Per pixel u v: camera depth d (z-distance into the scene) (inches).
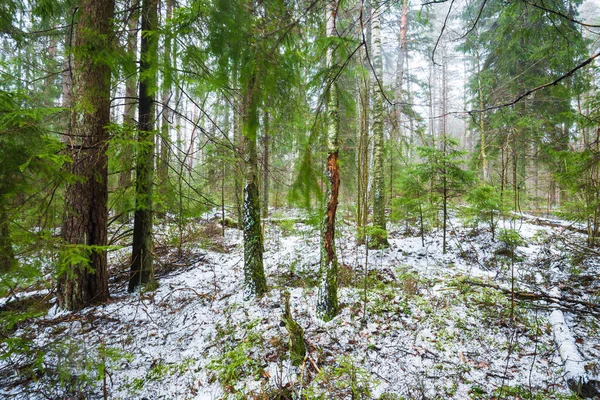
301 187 63.2
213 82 73.4
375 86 265.6
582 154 153.2
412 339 127.1
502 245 238.8
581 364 105.3
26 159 74.0
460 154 239.6
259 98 62.2
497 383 102.3
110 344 133.3
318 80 68.7
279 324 138.8
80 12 142.6
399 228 339.6
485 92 363.3
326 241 143.8
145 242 198.4
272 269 226.7
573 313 141.9
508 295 161.8
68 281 163.2
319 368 111.2
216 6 58.1
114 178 207.5
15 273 77.4
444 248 243.8
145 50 157.3
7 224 73.7
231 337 134.3
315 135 66.6
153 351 129.8
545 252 219.5
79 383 96.1
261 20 63.8
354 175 238.2
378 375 106.6
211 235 332.2
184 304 171.8
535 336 126.3
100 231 170.7
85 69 150.9
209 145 255.6
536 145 297.4
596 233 201.8
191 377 112.4
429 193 259.1
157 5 147.5
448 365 111.6
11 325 84.8
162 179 187.8
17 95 77.4
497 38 145.0
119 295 189.8
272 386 103.0
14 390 101.4
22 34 177.0
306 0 69.7
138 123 182.4
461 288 170.4
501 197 240.8
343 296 163.3
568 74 56.4
